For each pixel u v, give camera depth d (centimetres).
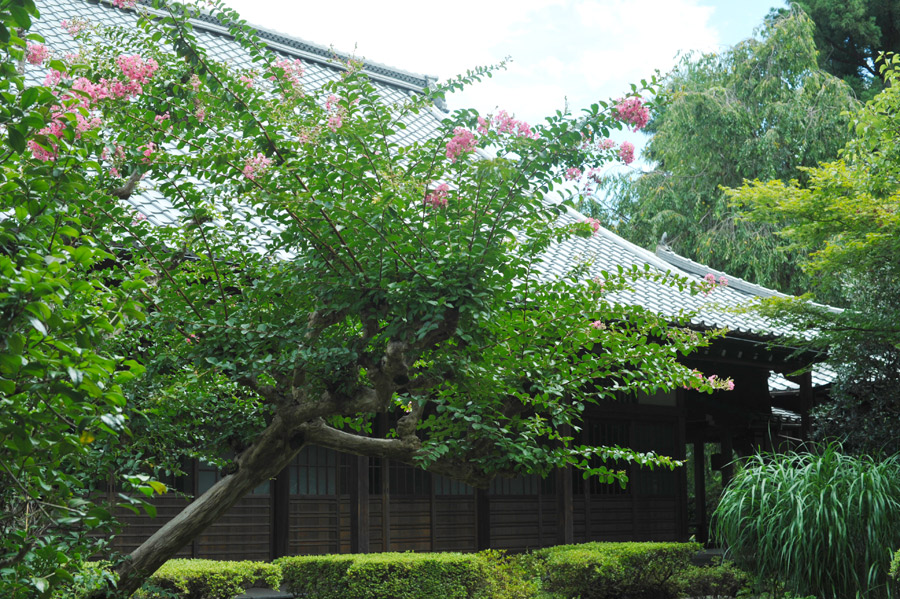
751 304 940
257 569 704
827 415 1063
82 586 372
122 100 379
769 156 1872
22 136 223
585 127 370
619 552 834
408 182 371
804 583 728
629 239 2048
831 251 903
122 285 243
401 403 496
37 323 192
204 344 407
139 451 444
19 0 210
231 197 408
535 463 463
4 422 207
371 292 378
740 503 766
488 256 367
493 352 440
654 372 486
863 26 2197
